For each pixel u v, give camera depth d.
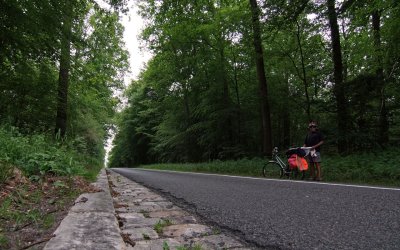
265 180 9.76
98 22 17.62
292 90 24.84
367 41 15.34
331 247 2.70
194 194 6.28
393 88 13.67
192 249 2.62
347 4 12.44
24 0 9.11
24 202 3.86
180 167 23.64
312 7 13.73
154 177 12.38
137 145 52.09
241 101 24.58
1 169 4.52
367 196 5.31
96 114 24.98
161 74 28.77
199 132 27.52
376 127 13.95
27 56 10.66
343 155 12.85
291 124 28.27
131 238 2.89
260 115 22.94
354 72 19.97
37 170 5.73
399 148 11.50
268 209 4.41
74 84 15.53
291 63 22.52
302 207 4.47
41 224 2.96
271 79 23.53
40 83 11.98
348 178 9.38
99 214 3.37
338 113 14.09
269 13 13.84
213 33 21.88
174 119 29.66
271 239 3.00
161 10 15.89
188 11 16.03
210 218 3.95
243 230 3.34
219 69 22.48
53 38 10.41
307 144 10.21
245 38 17.17
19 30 9.58
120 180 10.57
